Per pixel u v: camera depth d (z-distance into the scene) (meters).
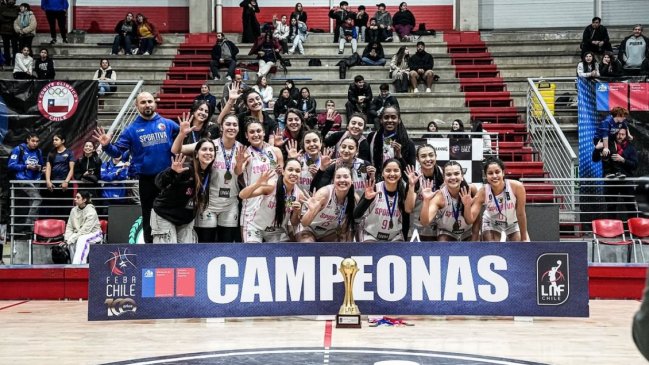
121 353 4.74
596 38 15.84
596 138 11.38
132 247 6.31
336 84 16.12
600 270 8.50
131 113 13.16
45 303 8.10
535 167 12.89
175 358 4.52
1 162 11.43
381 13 18.28
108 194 10.53
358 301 6.34
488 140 12.41
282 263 6.35
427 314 6.34
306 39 18.78
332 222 6.66
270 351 4.76
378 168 7.36
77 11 19.95
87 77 16.77
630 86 12.13
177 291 6.30
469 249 6.38
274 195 6.67
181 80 16.58
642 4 19.31
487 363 4.37
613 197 11.21
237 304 6.31
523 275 6.37
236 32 19.59
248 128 6.97
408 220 6.73
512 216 7.11
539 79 14.20
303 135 7.72
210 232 6.77
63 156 10.82
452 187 6.75
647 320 1.70
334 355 4.60
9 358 4.58
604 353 4.78
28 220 10.71
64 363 4.39
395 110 7.29
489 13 19.72
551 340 5.30
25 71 15.71
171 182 6.41
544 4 19.58
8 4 16.88
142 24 17.95
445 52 18.02
